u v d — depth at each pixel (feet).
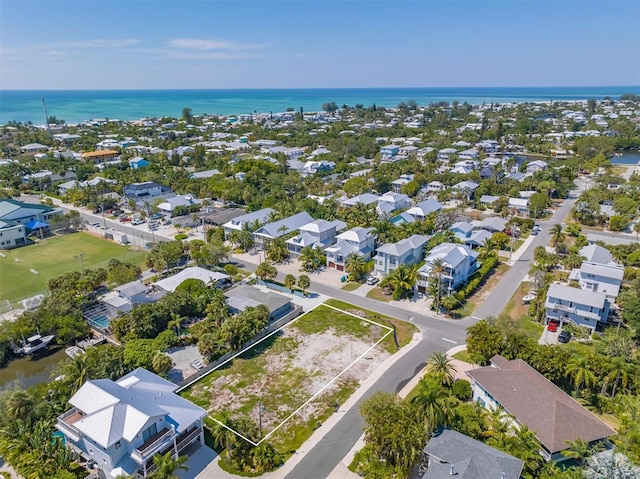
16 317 240.32
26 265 318.24
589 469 123.44
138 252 344.28
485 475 124.67
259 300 250.37
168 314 230.07
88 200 468.34
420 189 515.91
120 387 154.40
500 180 529.04
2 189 508.12
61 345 225.35
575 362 175.94
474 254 295.28
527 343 190.70
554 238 344.49
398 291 265.95
